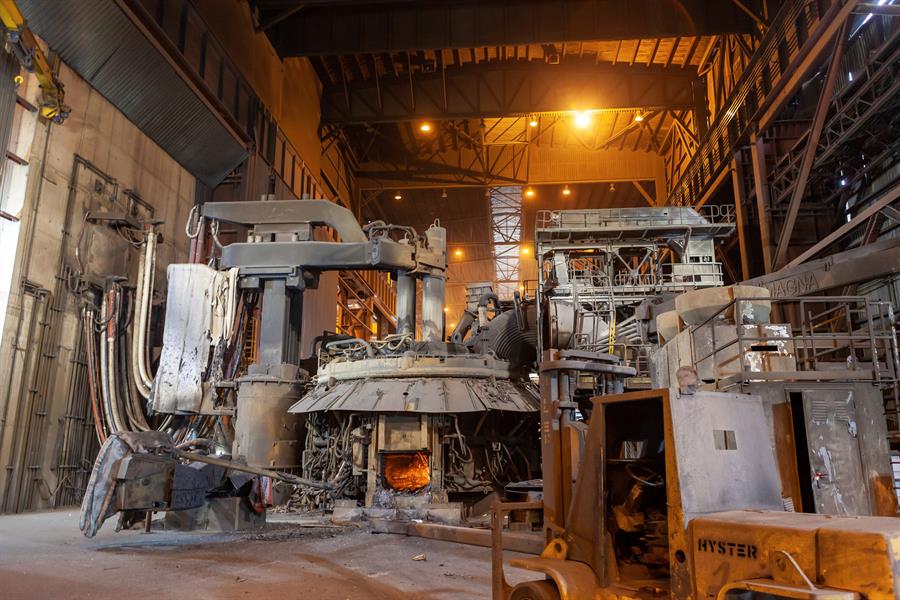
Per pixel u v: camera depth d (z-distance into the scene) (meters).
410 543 12.16
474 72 41.06
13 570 9.22
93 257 20.97
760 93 29.19
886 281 20.34
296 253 21.09
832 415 9.79
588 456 5.85
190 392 20.34
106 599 7.48
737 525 4.38
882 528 3.84
